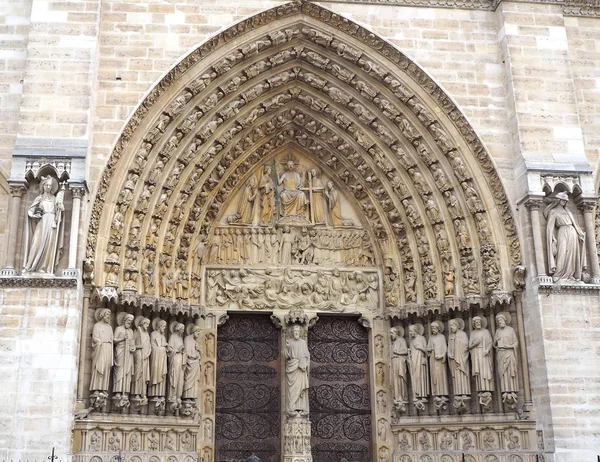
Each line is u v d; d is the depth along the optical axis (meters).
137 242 22.86
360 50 24.88
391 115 25.19
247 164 26.42
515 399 22.66
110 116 22.61
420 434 24.16
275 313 25.58
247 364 25.58
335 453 25.09
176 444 23.05
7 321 19.77
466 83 24.59
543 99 24.08
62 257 20.52
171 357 23.23
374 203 26.31
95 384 20.95
